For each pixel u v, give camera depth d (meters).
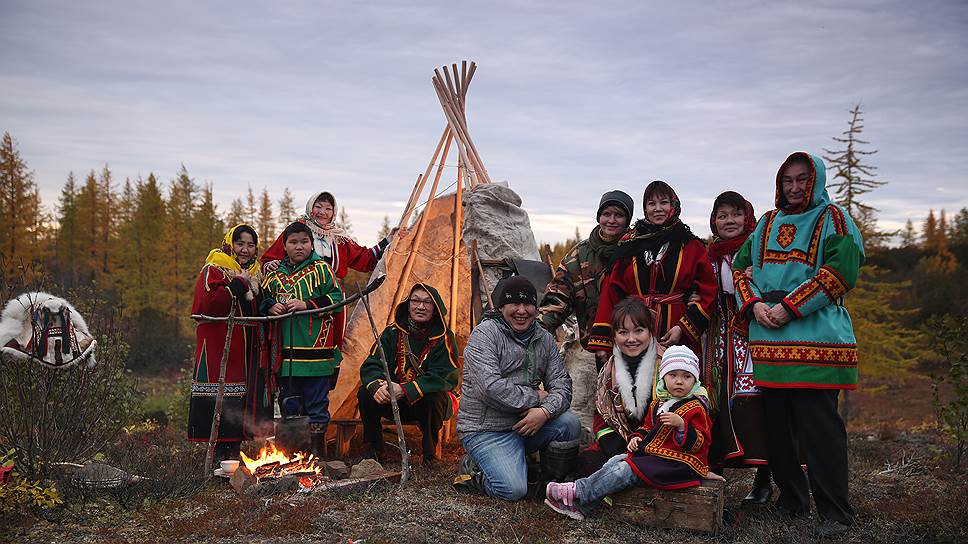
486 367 4.82
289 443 5.25
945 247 40.66
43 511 4.25
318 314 5.62
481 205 7.23
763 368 4.19
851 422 17.75
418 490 4.87
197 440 5.59
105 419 5.39
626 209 5.35
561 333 6.77
